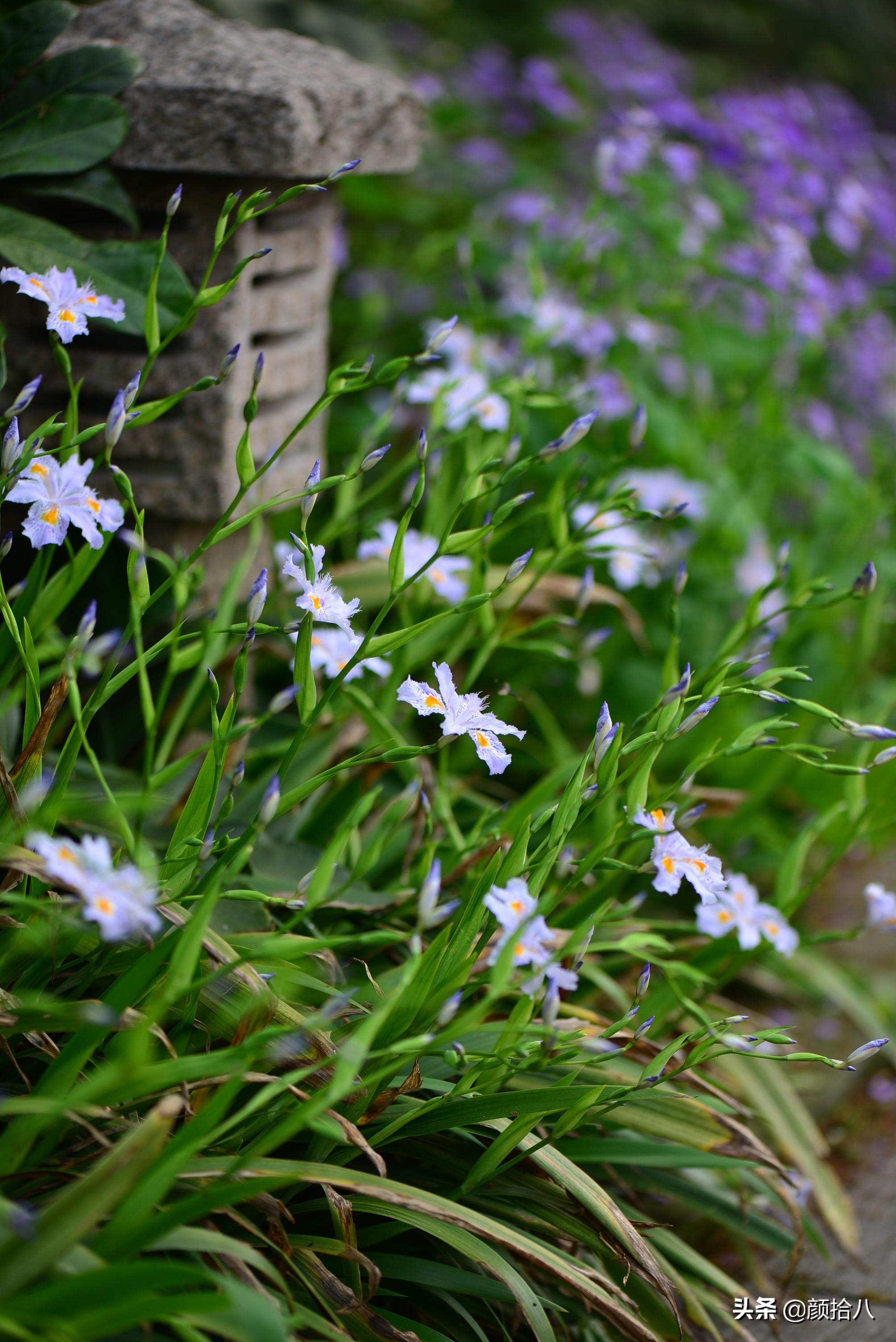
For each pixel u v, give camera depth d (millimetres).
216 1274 840
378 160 1276
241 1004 958
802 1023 1399
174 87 1138
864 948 1481
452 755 1387
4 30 1125
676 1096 1039
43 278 1010
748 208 2164
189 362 1177
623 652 1538
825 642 1641
